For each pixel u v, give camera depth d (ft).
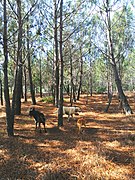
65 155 26.89
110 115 59.00
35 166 23.94
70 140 33.88
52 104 83.20
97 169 22.44
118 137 34.63
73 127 43.32
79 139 34.37
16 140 33.81
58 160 25.32
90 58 99.19
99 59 96.22
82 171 22.17
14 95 36.86
